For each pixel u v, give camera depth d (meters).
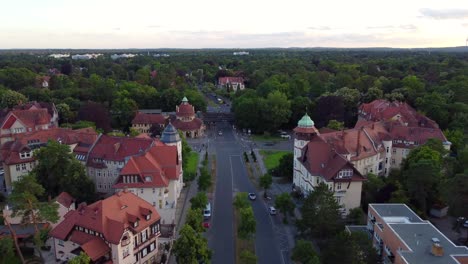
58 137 127.38
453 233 94.19
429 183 98.00
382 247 79.38
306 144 116.56
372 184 108.06
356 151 117.44
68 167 106.75
